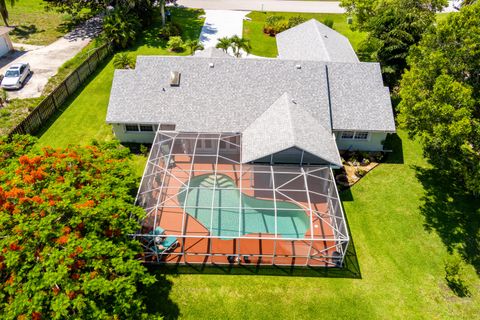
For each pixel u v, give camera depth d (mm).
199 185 29266
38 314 16156
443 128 25188
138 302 18688
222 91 34625
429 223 28828
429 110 26172
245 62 35844
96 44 52062
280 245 26750
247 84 34875
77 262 18094
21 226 17703
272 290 24016
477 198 30859
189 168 30609
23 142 24953
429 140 26172
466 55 26938
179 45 52500
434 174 33344
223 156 31969
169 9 66625
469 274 25281
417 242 27422
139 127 35094
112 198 21250
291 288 24156
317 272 25172
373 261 26031
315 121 33125
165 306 22875
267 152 29500
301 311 22938
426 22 39906
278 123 31625
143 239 25062
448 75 26969
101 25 59812
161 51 52531
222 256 25875
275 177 29562
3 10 53125
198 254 25938
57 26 59594
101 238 19578
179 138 32219
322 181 29906
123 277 18594
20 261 17594
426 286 24500
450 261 25969
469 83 27859
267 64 35719
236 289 23969
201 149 32812
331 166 30219
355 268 25531
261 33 59219
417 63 29750
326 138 31984
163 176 28844
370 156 34906
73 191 20250
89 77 46469
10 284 16750
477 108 27984
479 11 26891
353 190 31594
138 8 57156
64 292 17078
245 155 30531
